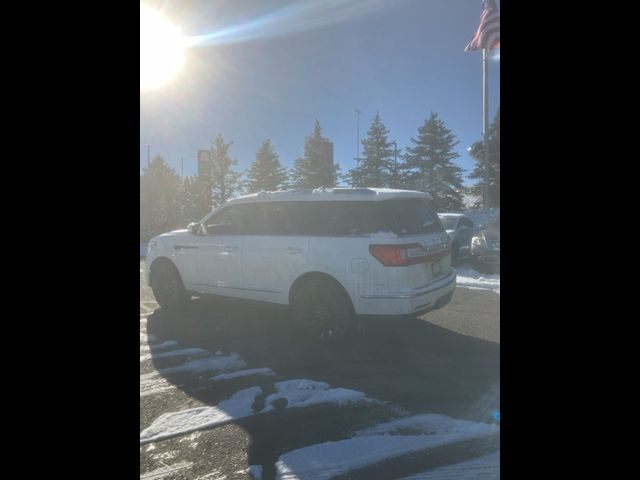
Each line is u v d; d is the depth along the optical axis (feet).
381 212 15.03
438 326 18.06
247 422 10.22
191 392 11.79
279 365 13.74
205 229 19.36
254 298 17.49
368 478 8.14
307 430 9.86
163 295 20.80
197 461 8.71
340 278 15.10
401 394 11.61
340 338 15.31
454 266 35.99
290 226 16.66
